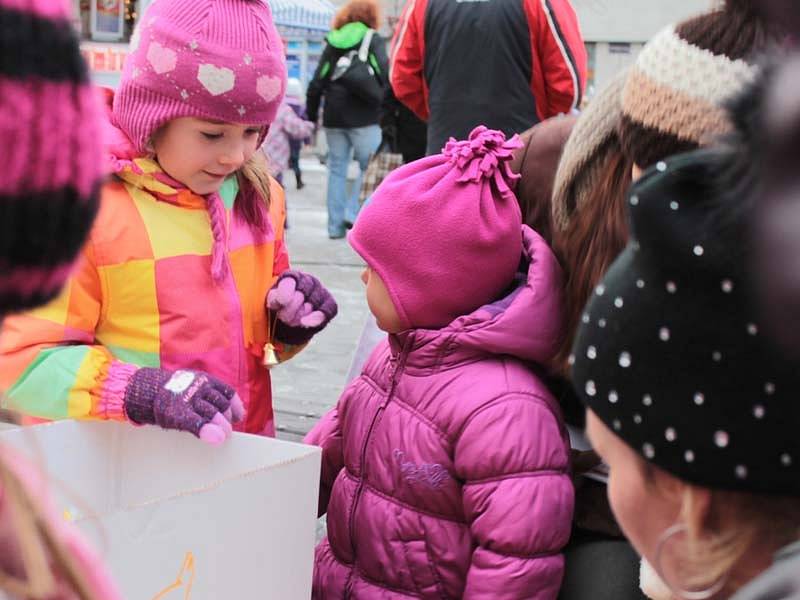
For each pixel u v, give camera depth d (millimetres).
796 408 841
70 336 2021
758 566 912
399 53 4578
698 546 925
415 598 1919
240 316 2252
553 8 4133
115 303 2107
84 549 1042
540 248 1968
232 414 1915
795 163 640
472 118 4285
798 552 822
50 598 919
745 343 846
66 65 820
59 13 819
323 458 2193
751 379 849
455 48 4281
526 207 2170
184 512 1510
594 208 1841
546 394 1906
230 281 2242
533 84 4262
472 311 1973
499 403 1854
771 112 656
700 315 871
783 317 648
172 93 2039
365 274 2041
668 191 889
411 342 1953
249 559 1634
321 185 12367
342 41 8016
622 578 1869
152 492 1896
